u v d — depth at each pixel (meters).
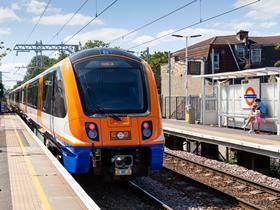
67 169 10.77
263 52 46.78
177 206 10.40
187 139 21.23
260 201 11.19
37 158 12.63
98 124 10.38
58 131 11.63
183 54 47.38
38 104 17.14
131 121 10.54
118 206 10.23
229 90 23.14
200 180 13.95
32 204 7.54
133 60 11.41
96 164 10.37
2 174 10.16
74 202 7.67
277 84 19.17
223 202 10.89
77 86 10.73
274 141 16.25
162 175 14.30
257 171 16.55
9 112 54.62
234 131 20.92
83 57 11.21
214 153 20.36
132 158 10.59
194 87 41.53
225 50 44.88
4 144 16.17
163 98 41.47
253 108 19.92
